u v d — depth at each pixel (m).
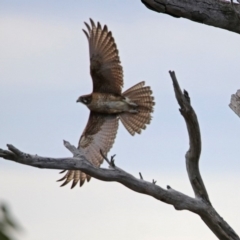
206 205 11.72
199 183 11.77
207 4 11.81
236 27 12.09
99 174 10.84
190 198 11.65
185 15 11.79
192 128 11.12
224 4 11.89
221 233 11.85
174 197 11.47
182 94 10.72
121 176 11.04
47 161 10.15
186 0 11.70
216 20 11.91
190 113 10.86
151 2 11.53
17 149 9.59
